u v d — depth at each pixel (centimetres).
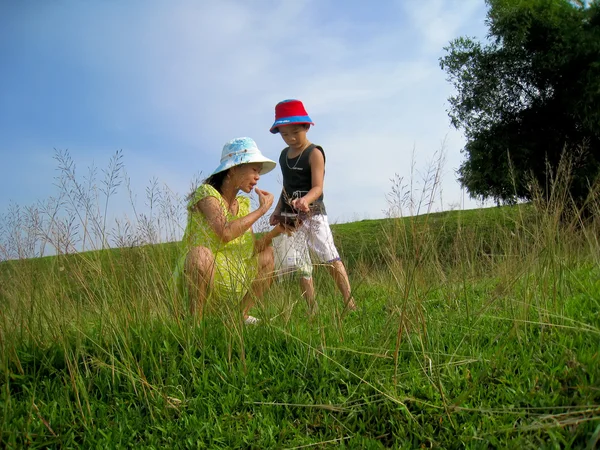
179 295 335
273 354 296
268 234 381
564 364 257
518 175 1454
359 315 350
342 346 295
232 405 256
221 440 233
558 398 228
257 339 309
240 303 312
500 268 395
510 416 224
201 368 283
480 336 309
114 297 308
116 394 268
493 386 249
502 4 1530
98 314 319
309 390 266
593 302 335
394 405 242
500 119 1605
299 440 228
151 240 346
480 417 229
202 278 342
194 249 356
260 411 252
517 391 240
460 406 234
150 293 332
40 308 310
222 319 310
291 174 472
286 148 492
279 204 480
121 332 289
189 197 365
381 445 218
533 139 1530
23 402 259
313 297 368
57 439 235
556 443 196
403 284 326
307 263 366
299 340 288
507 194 1509
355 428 237
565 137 1489
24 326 313
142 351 289
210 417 245
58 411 254
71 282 327
